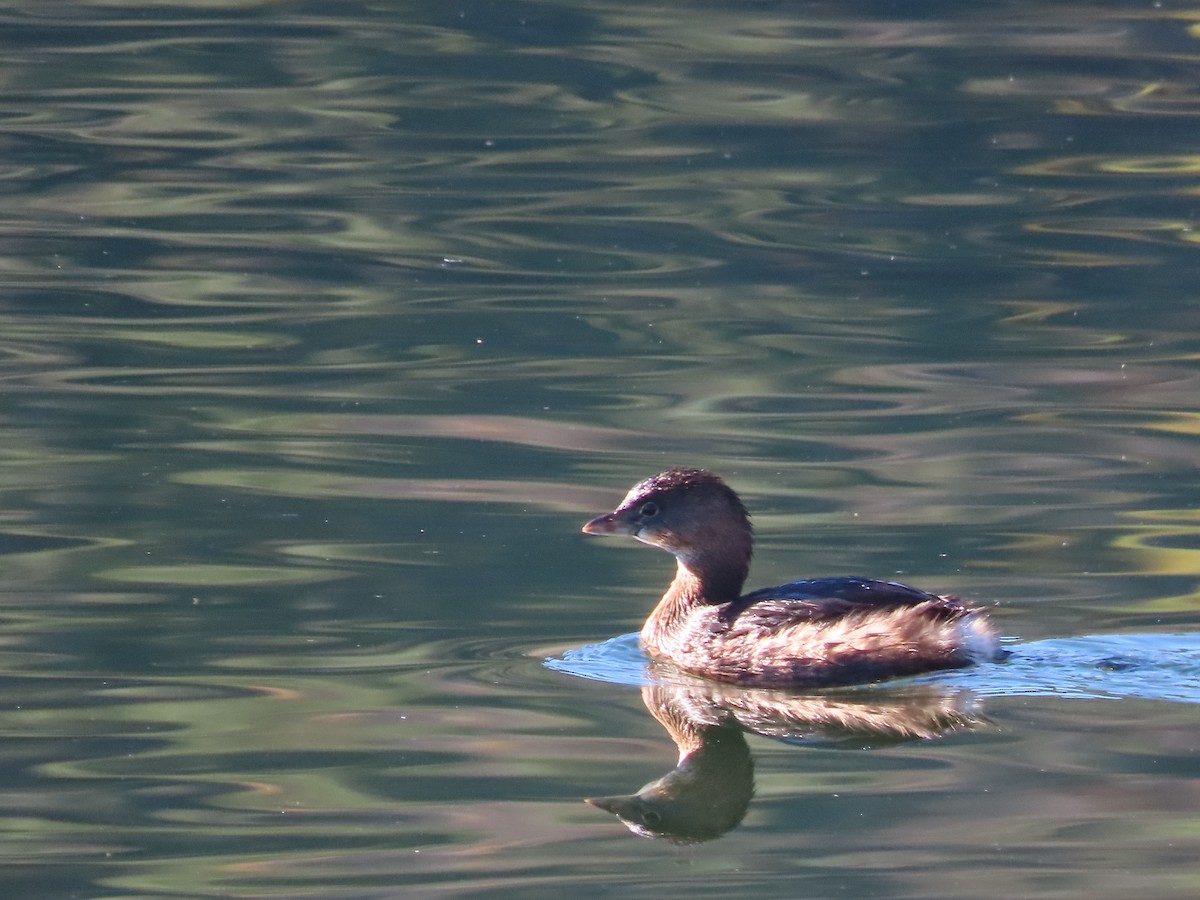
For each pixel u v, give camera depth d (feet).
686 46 93.15
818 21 94.89
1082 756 33.50
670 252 71.61
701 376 58.59
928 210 75.77
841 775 33.17
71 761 33.40
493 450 51.93
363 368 59.31
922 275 69.00
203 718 35.42
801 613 38.99
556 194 77.87
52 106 87.45
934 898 28.22
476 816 31.37
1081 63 88.48
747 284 68.13
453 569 43.73
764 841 30.42
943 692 37.17
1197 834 30.22
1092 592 41.91
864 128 83.51
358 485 49.03
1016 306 65.67
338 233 73.77
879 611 38.40
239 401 56.03
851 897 28.27
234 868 29.43
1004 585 42.42
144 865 29.55
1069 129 82.69
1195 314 64.59
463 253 71.56
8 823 30.96
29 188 78.38
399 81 90.22
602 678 38.34
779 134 83.41
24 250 71.20
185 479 49.26
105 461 50.60
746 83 88.48
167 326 63.41
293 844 30.35
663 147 82.84
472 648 39.47
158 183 79.20
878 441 52.75
